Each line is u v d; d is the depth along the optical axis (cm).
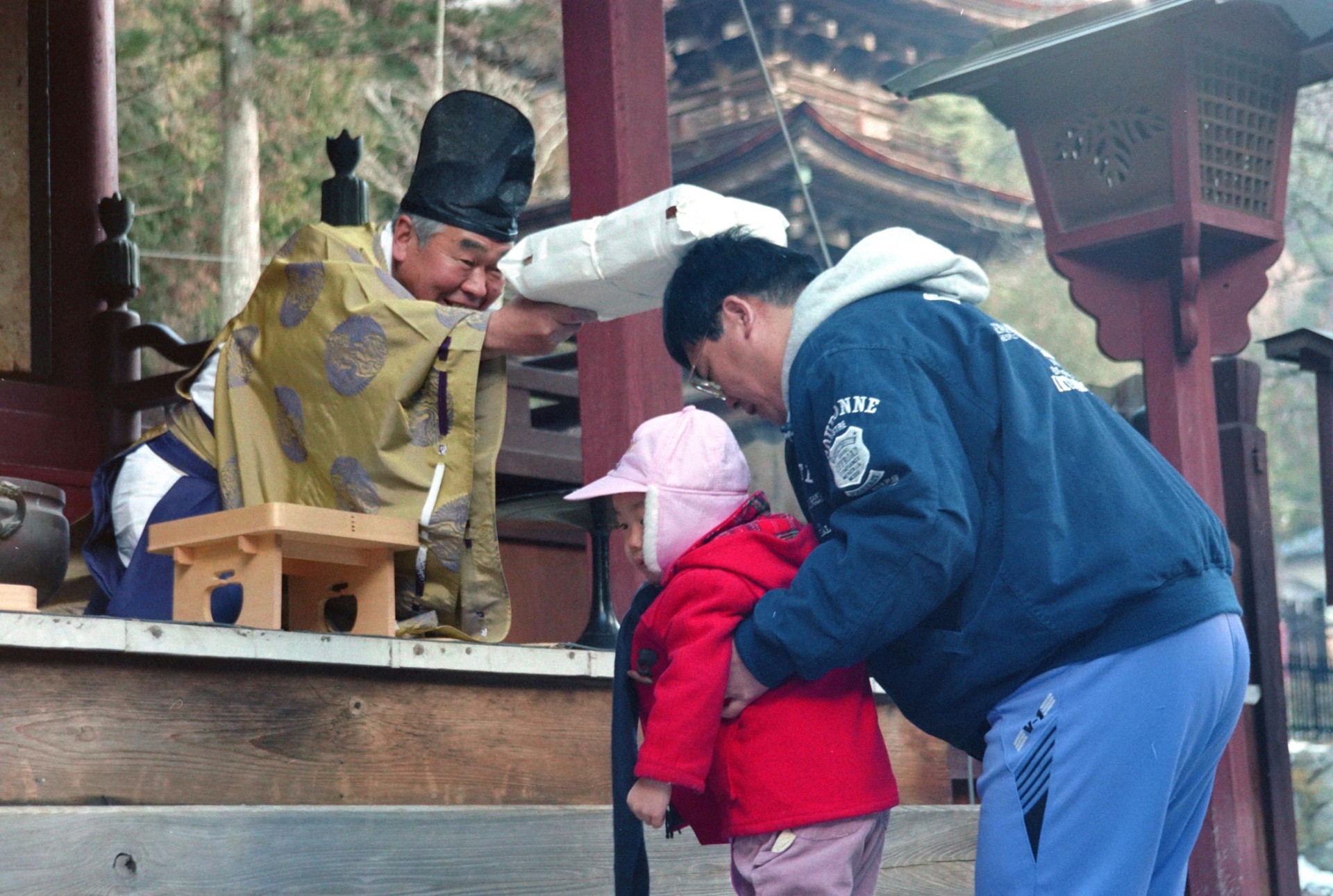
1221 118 414
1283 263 2134
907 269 206
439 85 1673
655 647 223
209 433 327
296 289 315
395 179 1666
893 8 1367
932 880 342
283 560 278
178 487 323
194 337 1616
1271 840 512
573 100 396
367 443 301
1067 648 190
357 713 257
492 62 1717
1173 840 206
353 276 309
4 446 530
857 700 219
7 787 211
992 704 196
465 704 275
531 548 537
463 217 322
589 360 384
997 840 191
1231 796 442
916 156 1427
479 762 275
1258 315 2164
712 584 210
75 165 582
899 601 185
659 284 278
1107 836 185
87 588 381
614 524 341
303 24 1605
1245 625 528
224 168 1575
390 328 302
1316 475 2197
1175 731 186
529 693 287
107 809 212
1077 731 187
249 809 230
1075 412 198
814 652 191
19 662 215
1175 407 419
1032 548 188
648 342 382
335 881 240
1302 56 432
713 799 227
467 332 300
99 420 555
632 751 226
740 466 233
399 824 251
